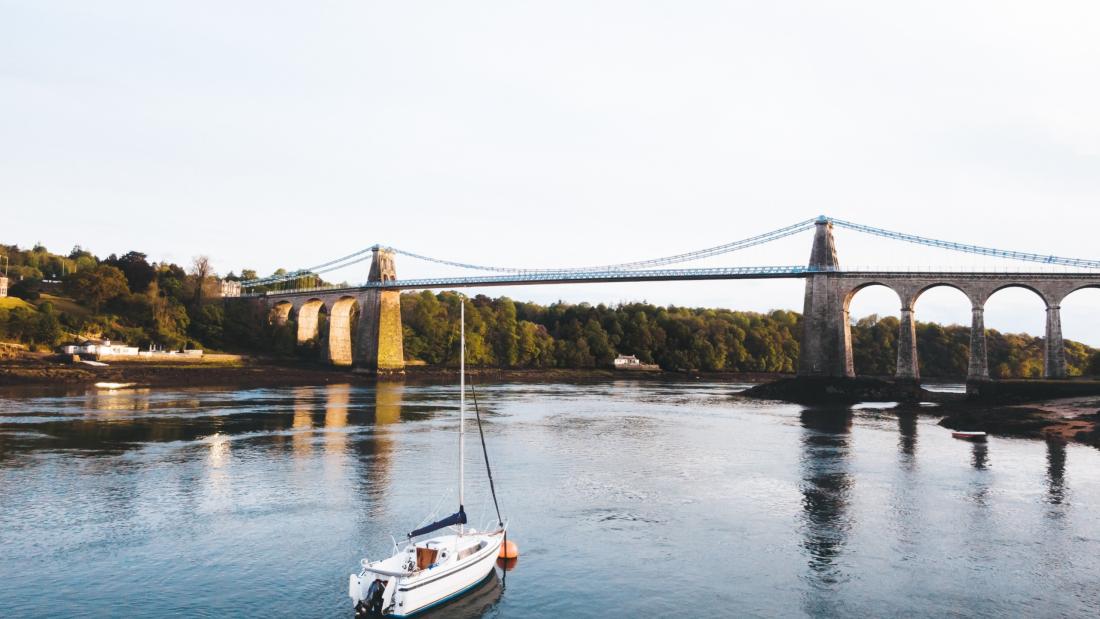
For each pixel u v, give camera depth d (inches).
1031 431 2561.5
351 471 1763.0
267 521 1312.7
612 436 2487.7
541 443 2297.0
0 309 5191.9
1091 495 1546.5
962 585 1019.9
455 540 1045.8
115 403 3329.2
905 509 1434.5
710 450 2171.5
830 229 4817.9
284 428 2527.1
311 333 7504.9
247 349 6796.3
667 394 4928.6
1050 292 3973.9
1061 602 959.0
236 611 914.1
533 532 1270.9
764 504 1476.4
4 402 3260.3
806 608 941.2
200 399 3673.7
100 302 6003.9
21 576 1028.5
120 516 1332.4
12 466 1749.5
